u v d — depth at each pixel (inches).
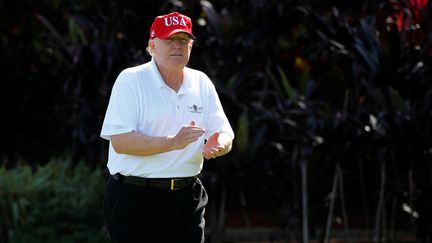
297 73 1061.8
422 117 822.5
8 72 1278.3
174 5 1019.9
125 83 591.2
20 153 1272.1
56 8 1196.5
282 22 1014.4
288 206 983.0
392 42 826.2
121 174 601.9
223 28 991.6
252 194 1021.2
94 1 1083.3
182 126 601.9
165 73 598.9
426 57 836.6
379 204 897.5
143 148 572.1
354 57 886.4
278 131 948.0
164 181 597.6
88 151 1125.1
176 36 583.5
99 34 1072.8
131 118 585.9
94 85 1034.1
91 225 1007.6
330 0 941.8
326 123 887.1
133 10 1040.2
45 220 1003.9
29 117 1279.5
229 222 1170.6
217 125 624.7
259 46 1026.1
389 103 844.0
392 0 880.3
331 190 941.2
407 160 840.3
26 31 1328.7
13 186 1061.8
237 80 1007.6
